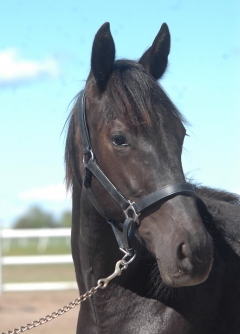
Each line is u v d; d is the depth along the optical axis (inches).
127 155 97.3
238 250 107.9
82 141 107.0
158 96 99.3
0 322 279.1
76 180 114.7
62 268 550.0
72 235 120.1
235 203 122.6
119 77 100.7
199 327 102.7
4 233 374.0
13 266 586.9
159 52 114.1
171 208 93.5
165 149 96.0
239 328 102.7
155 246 95.3
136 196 97.6
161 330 102.9
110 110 99.3
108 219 105.1
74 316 300.5
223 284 104.3
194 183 125.4
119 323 107.0
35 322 109.1
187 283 89.5
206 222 108.8
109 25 103.5
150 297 106.0
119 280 108.2
